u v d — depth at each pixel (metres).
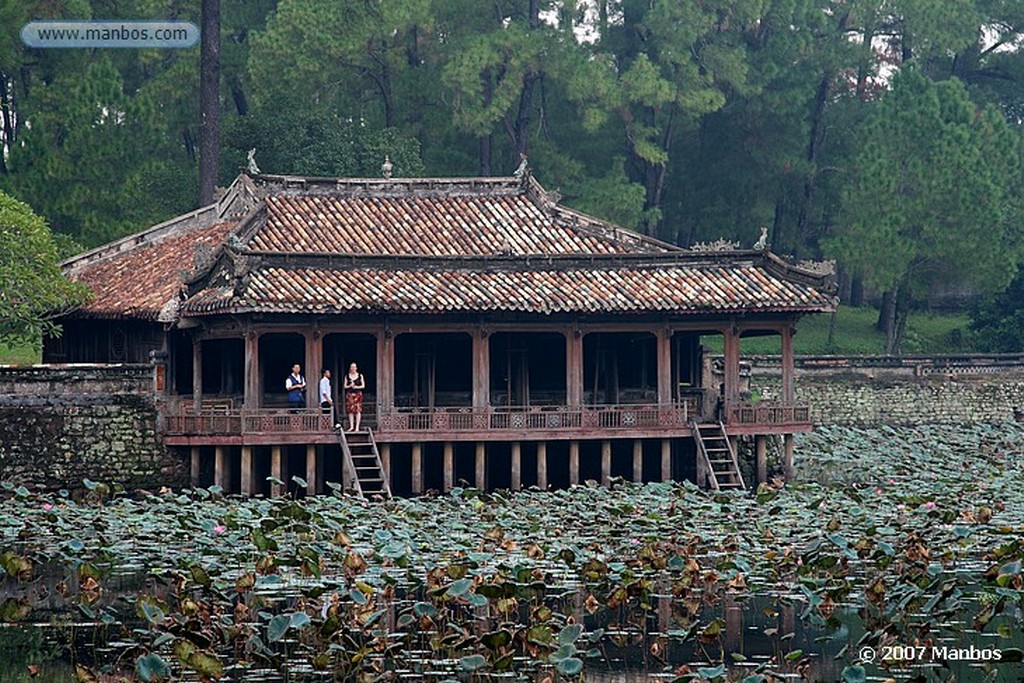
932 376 94.56
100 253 79.69
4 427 67.06
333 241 73.38
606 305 69.00
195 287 68.50
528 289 69.75
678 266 72.81
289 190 76.62
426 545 53.50
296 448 69.12
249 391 65.94
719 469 70.75
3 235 70.25
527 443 71.31
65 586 48.19
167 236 80.44
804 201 115.44
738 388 71.44
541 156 110.06
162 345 70.81
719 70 110.75
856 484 74.19
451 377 73.19
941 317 123.62
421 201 77.19
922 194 103.94
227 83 112.50
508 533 56.75
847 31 119.56
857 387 92.81
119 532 57.31
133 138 94.25
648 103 106.94
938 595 42.81
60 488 67.38
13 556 48.00
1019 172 115.44
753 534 56.62
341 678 38.22
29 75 98.69
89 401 68.06
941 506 61.41
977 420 95.25
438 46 110.75
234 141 103.31
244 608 42.72
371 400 72.31
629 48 114.50
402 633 42.41
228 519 55.84
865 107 119.69
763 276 72.50
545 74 108.12
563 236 75.62
